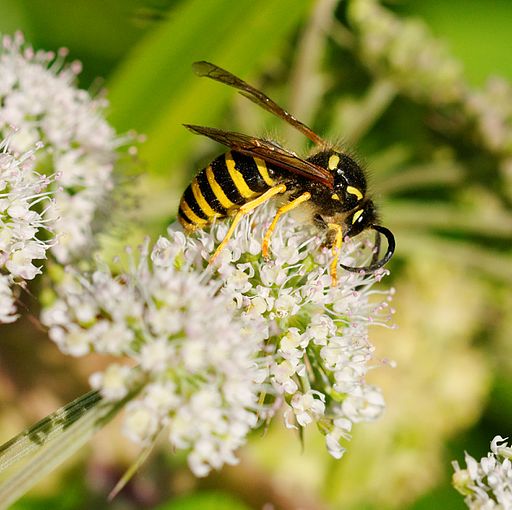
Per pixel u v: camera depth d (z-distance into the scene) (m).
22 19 0.21
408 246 0.21
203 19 0.19
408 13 0.23
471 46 0.23
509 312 0.22
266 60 0.21
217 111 0.20
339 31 0.21
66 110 0.18
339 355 0.17
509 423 0.22
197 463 0.16
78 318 0.16
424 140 0.22
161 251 0.17
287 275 0.17
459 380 0.21
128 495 0.20
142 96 0.20
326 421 0.17
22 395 0.20
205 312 0.16
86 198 0.18
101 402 0.16
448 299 0.21
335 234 0.17
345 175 0.17
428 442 0.21
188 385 0.16
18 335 0.20
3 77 0.18
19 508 0.20
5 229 0.17
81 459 0.20
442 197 0.22
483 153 0.22
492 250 0.22
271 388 0.16
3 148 0.18
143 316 0.16
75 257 0.18
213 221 0.17
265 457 0.20
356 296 0.17
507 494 0.16
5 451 0.16
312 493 0.20
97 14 0.21
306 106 0.21
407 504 0.21
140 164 0.19
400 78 0.21
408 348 0.21
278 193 0.18
